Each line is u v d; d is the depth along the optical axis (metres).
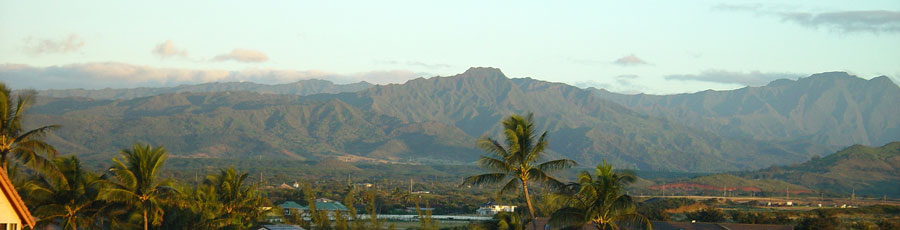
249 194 90.44
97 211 65.00
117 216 68.88
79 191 63.44
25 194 62.22
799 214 188.00
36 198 61.94
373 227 89.94
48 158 60.59
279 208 96.00
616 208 62.41
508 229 67.75
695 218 154.50
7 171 58.16
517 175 65.12
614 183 63.22
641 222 63.78
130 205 65.75
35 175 66.00
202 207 78.44
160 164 65.75
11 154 58.03
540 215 104.56
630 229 70.12
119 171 63.28
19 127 57.78
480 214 188.88
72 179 63.22
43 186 64.19
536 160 65.88
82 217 63.97
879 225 143.00
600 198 62.72
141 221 67.38
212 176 89.12
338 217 90.69
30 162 57.50
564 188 65.12
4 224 37.16
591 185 62.22
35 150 58.66
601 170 63.81
